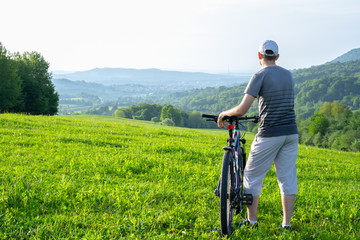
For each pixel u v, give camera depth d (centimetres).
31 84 5966
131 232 371
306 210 482
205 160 860
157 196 492
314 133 10250
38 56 6488
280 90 368
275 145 377
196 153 926
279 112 371
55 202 430
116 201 451
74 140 976
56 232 354
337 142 9031
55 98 6619
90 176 588
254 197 399
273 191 593
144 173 661
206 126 16962
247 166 399
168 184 570
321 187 688
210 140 1416
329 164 1031
